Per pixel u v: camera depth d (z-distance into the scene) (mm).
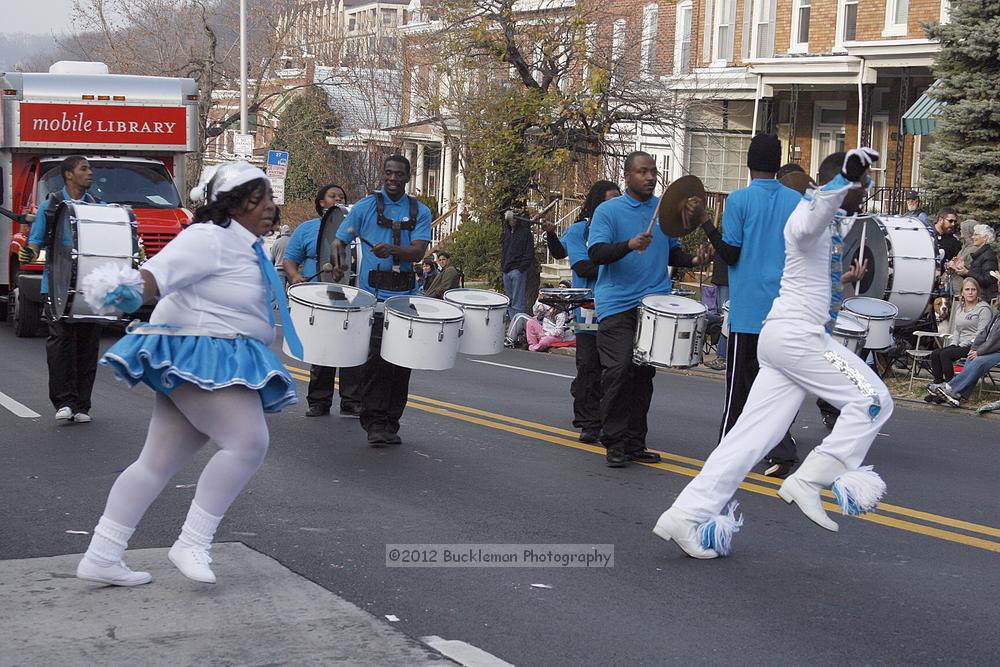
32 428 10383
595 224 9008
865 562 6762
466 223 29391
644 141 32969
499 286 28078
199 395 5512
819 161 29312
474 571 6430
